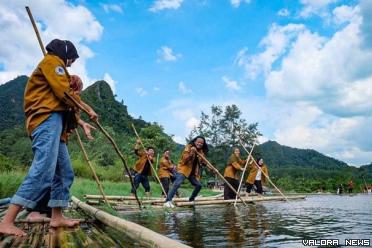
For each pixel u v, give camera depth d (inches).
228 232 173.3
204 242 144.3
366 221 218.5
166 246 90.0
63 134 149.4
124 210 319.3
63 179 151.9
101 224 162.7
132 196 446.9
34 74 140.3
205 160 392.8
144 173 495.8
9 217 128.6
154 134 1466.5
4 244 112.1
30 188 130.3
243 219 237.1
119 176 1014.4
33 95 138.5
